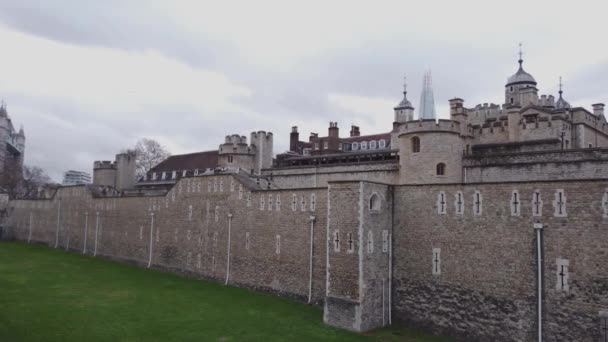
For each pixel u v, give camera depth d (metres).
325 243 36.84
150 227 58.12
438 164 39.00
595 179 25.08
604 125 47.47
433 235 31.52
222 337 29.47
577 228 25.48
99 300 38.84
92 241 69.31
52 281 46.56
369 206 31.92
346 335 29.83
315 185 51.66
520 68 61.72
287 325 31.89
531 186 27.38
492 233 28.78
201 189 51.00
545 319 26.19
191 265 50.97
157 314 34.59
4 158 143.38
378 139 66.00
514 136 43.00
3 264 56.97
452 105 45.69
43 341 28.08
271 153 68.12
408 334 30.64
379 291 32.22
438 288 30.91
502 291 28.05
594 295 24.62
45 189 101.00
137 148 102.25
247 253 44.19
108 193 74.44
